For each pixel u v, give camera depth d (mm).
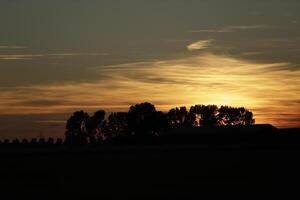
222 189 42375
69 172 57812
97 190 41938
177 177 52250
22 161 70875
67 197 39062
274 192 40312
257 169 57688
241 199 37562
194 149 81375
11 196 39344
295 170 55969
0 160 72000
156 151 81562
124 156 76562
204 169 59938
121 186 44969
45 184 46500
